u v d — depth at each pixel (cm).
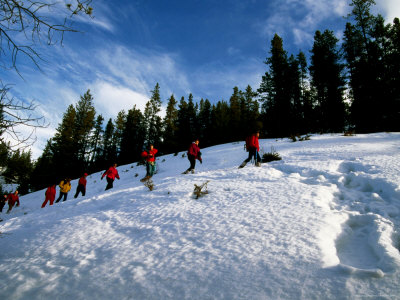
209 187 477
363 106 1866
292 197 349
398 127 1780
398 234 228
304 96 2555
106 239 293
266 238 232
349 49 2059
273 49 2475
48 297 184
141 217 356
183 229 289
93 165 3262
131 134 3700
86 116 3169
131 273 204
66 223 374
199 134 4119
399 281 147
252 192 406
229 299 156
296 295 150
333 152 751
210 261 206
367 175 413
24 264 245
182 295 167
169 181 597
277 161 723
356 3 1964
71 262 239
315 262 181
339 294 145
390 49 1850
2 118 200
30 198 1265
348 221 271
